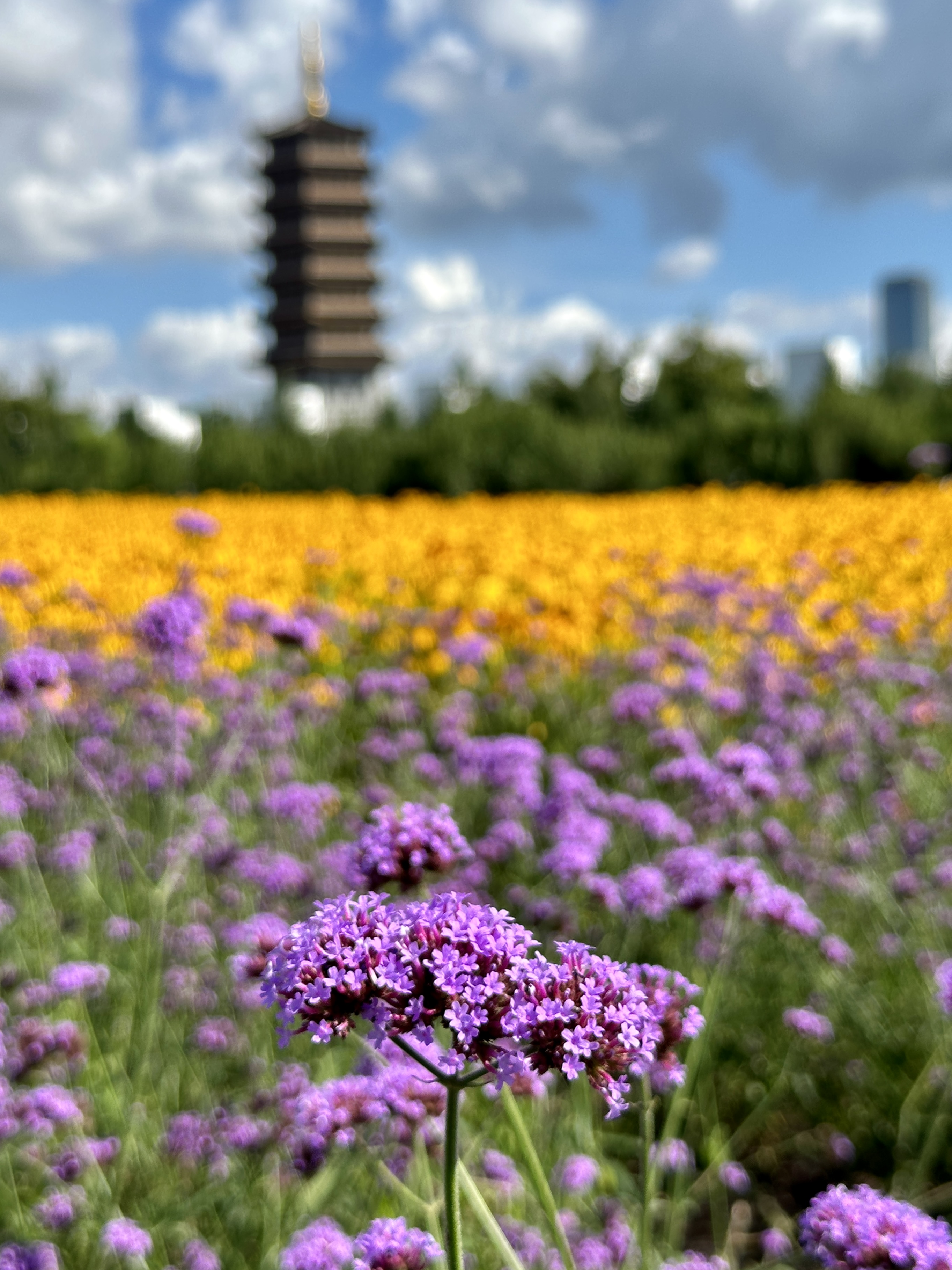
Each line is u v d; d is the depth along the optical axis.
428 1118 2.73
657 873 4.00
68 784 6.08
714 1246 3.91
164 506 22.56
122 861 5.55
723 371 50.91
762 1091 4.58
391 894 2.38
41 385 33.06
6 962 4.53
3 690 4.16
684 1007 2.24
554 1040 1.58
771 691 7.12
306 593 11.49
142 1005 3.84
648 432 32.94
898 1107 4.36
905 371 34.41
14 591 9.31
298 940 1.56
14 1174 3.52
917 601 9.90
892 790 6.17
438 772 6.34
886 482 27.86
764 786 4.66
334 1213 3.21
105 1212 3.13
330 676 8.67
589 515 16.75
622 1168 3.85
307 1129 2.79
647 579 11.43
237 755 6.54
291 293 133.62
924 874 5.30
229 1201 3.49
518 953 1.59
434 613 10.19
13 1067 3.38
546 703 8.32
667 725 6.77
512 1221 3.14
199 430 35.50
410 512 19.89
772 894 3.41
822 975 4.63
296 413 36.00
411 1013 1.52
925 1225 1.76
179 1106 4.06
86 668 7.27
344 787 6.87
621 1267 3.10
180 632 4.61
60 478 32.12
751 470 29.14
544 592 10.48
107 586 11.11
